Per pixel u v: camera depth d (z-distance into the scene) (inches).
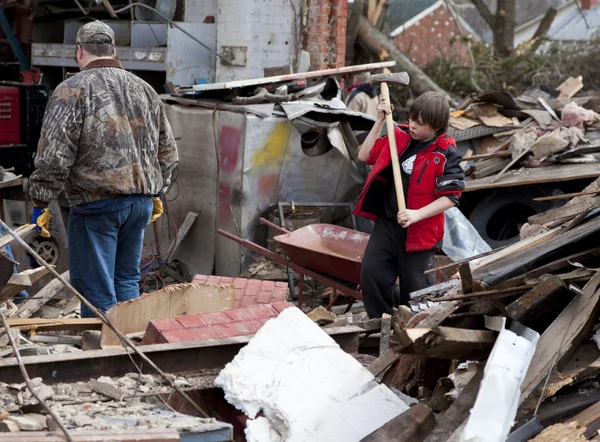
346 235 253.3
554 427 114.7
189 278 311.4
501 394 110.0
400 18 852.0
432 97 191.5
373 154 204.5
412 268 199.3
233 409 132.9
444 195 192.5
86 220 192.4
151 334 150.2
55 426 108.0
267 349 129.8
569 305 132.3
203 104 307.7
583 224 156.1
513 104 348.2
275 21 405.7
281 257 247.0
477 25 920.3
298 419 117.6
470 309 139.6
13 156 321.1
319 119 308.8
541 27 750.5
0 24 480.1
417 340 113.8
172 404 129.2
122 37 421.1
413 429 115.2
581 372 124.6
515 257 150.7
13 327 170.1
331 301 249.8
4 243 181.0
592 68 668.1
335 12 433.1
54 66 440.8
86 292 196.7
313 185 308.7
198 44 397.7
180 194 313.6
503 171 320.8
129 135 191.3
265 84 325.4
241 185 294.5
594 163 316.2
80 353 130.4
